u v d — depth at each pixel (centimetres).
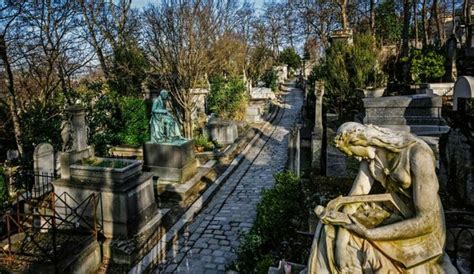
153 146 1281
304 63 4500
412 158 244
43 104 1557
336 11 3269
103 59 2119
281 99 3475
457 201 661
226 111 2334
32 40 1587
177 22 1658
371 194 283
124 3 2283
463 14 2686
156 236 930
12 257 746
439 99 1176
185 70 1683
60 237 848
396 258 253
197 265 807
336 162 948
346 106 1648
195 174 1358
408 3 2269
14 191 1203
